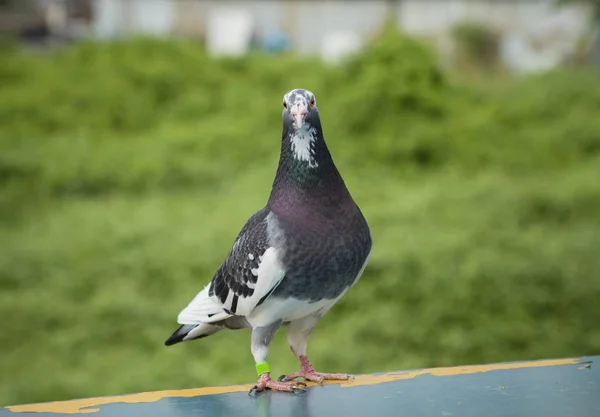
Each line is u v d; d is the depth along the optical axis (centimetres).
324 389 368
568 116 1617
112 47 2039
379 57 1547
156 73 1883
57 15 3319
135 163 1435
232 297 378
